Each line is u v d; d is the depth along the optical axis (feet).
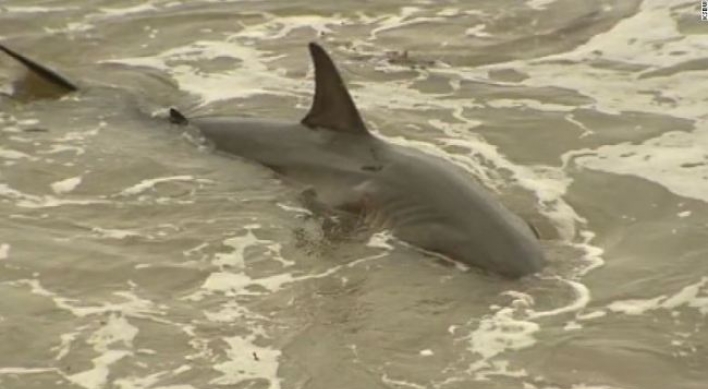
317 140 97.14
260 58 122.21
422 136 104.37
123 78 117.08
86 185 96.07
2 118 107.96
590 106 110.22
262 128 101.09
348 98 95.25
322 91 96.17
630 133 104.88
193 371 73.20
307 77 117.39
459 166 98.84
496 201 88.99
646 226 90.22
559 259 85.15
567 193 94.79
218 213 91.76
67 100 111.86
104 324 77.87
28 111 109.50
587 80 116.26
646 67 118.93
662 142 103.19
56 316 78.69
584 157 100.73
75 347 75.41
